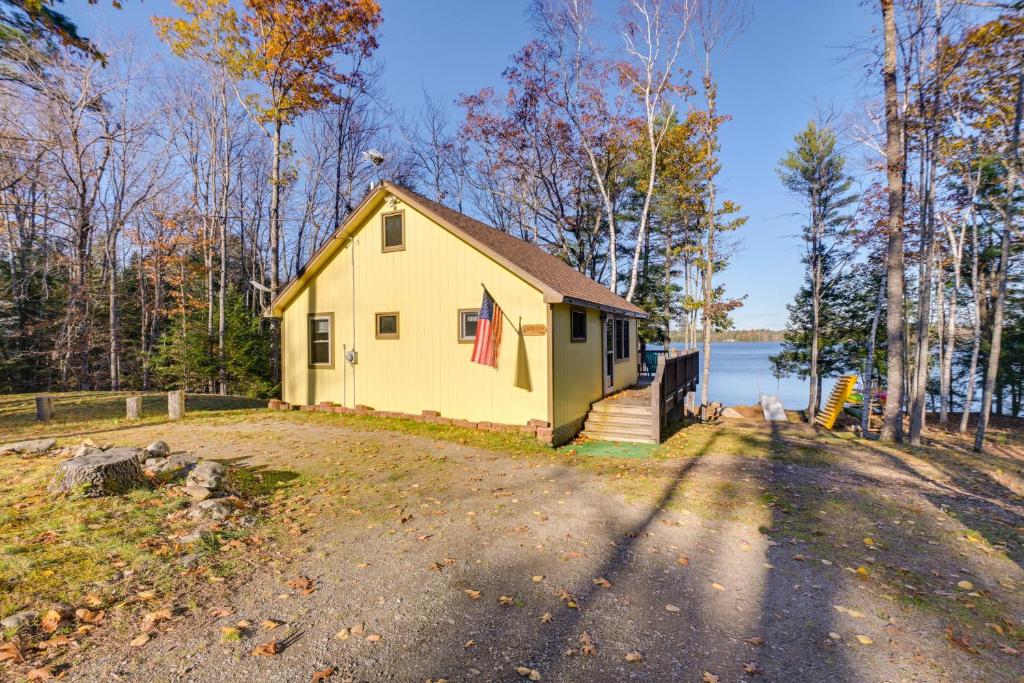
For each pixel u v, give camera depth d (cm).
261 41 1759
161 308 2503
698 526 539
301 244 2830
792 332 2906
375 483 671
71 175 2055
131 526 445
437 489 656
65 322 1952
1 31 1021
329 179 2723
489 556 449
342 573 406
